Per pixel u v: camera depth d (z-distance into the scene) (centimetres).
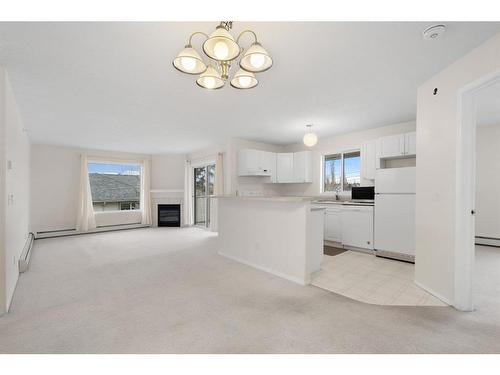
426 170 254
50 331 183
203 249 452
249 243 353
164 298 240
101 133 483
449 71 224
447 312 209
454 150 217
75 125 423
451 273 220
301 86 276
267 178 605
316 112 370
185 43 192
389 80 259
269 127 457
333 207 462
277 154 598
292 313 209
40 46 193
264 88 281
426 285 254
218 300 236
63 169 601
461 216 210
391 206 372
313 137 385
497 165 446
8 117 239
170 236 585
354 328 185
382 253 385
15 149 290
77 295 247
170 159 757
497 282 273
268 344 167
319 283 279
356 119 407
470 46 195
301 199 275
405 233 357
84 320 198
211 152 650
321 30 176
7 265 221
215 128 461
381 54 208
